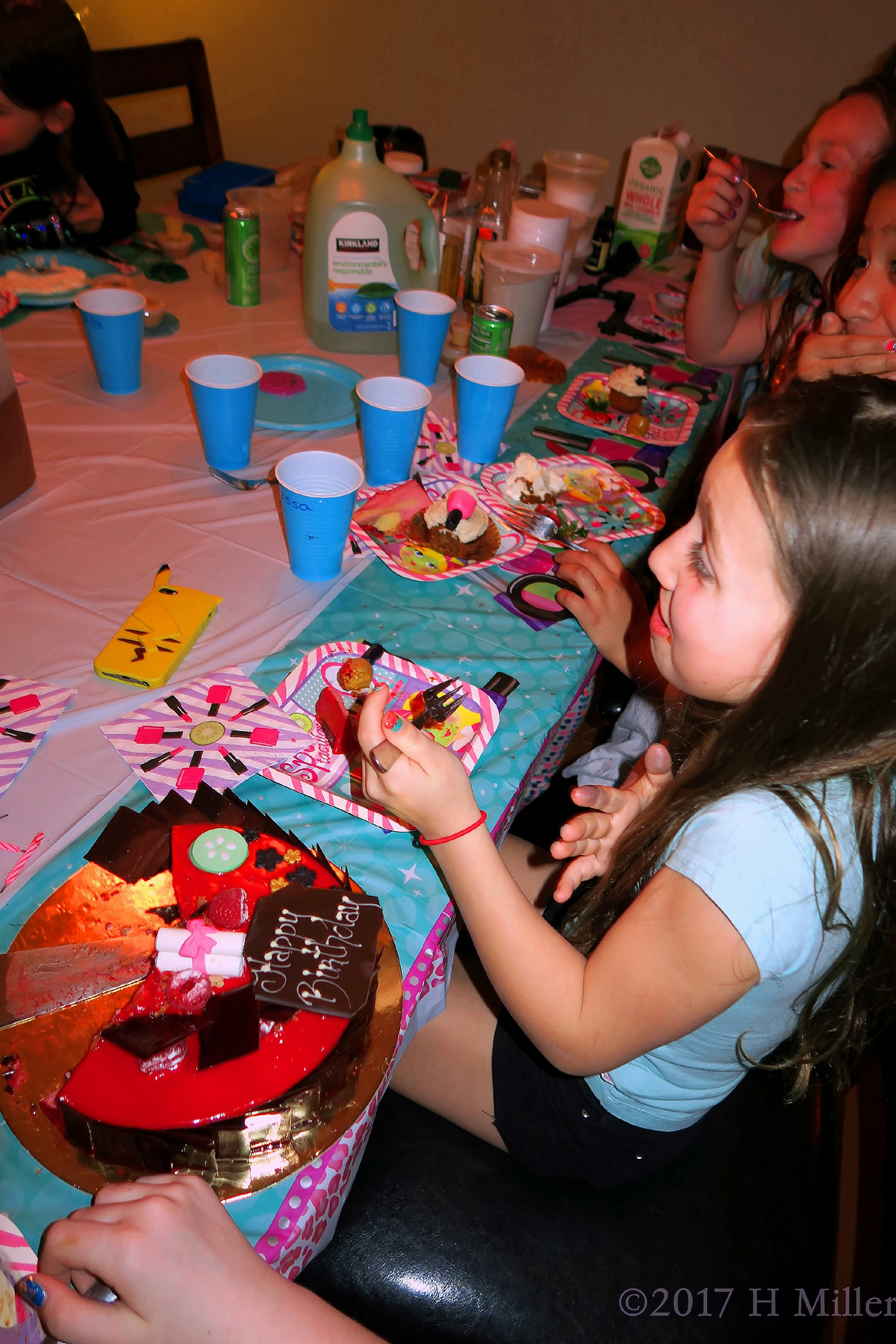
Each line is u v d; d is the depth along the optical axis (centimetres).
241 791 71
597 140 283
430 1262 76
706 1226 81
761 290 190
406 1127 86
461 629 93
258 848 64
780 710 54
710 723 77
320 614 92
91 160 161
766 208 147
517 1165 84
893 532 47
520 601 98
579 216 169
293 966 55
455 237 158
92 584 90
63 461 109
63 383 125
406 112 305
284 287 162
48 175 162
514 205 154
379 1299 74
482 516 106
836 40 241
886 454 48
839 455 49
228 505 105
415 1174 81
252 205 160
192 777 70
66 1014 53
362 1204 79
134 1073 49
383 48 296
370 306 139
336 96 312
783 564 51
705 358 160
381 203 130
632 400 138
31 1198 47
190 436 117
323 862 64
